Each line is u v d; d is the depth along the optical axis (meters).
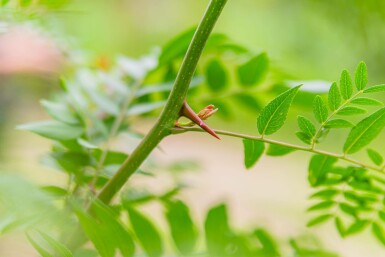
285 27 1.06
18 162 0.48
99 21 1.61
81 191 0.39
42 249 0.33
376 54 0.70
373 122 0.35
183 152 1.59
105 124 0.46
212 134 0.35
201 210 1.12
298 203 1.22
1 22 0.40
